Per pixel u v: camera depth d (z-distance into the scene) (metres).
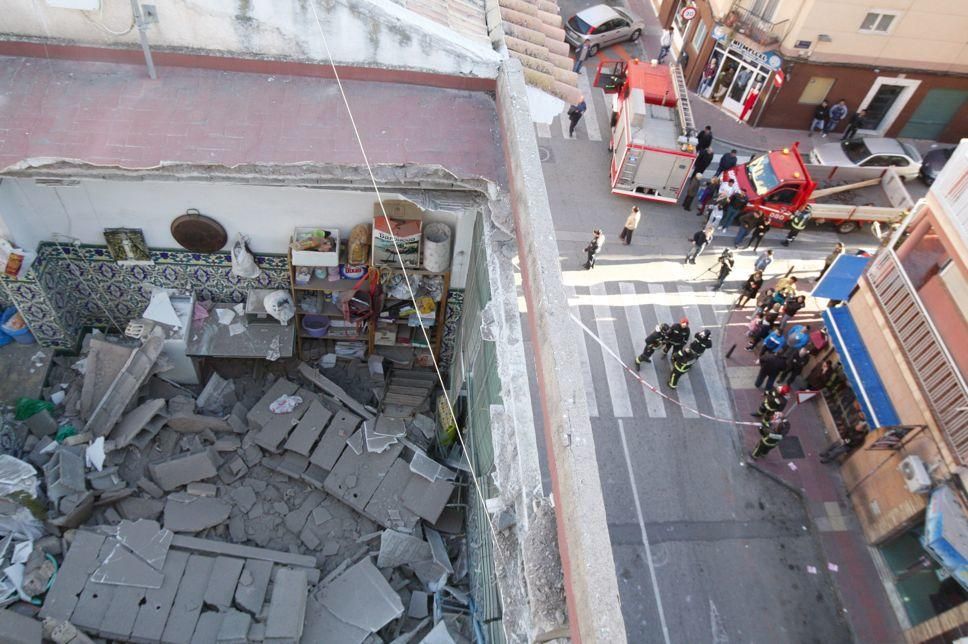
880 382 13.36
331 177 6.99
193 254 9.83
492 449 6.92
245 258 9.67
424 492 9.26
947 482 11.57
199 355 10.05
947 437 11.51
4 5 6.80
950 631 11.39
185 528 8.48
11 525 7.73
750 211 18.42
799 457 14.66
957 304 11.80
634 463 14.18
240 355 10.14
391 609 8.17
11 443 8.70
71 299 10.17
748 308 17.19
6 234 8.66
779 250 18.80
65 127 6.77
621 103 19.92
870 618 12.59
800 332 15.16
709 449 14.58
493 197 7.00
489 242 7.37
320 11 6.93
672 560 12.92
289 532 8.92
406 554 8.77
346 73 7.48
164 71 7.36
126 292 10.34
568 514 4.37
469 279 9.66
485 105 7.62
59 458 8.42
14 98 6.91
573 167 20.11
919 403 12.23
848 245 19.17
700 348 14.46
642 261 17.88
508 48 8.05
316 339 11.20
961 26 19.67
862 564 13.25
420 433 10.41
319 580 8.44
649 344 15.02
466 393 9.62
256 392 10.45
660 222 18.95
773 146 22.11
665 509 13.61
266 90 7.34
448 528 9.37
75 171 6.71
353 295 10.25
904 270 12.91
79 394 9.42
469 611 8.45
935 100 21.78
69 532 7.94
